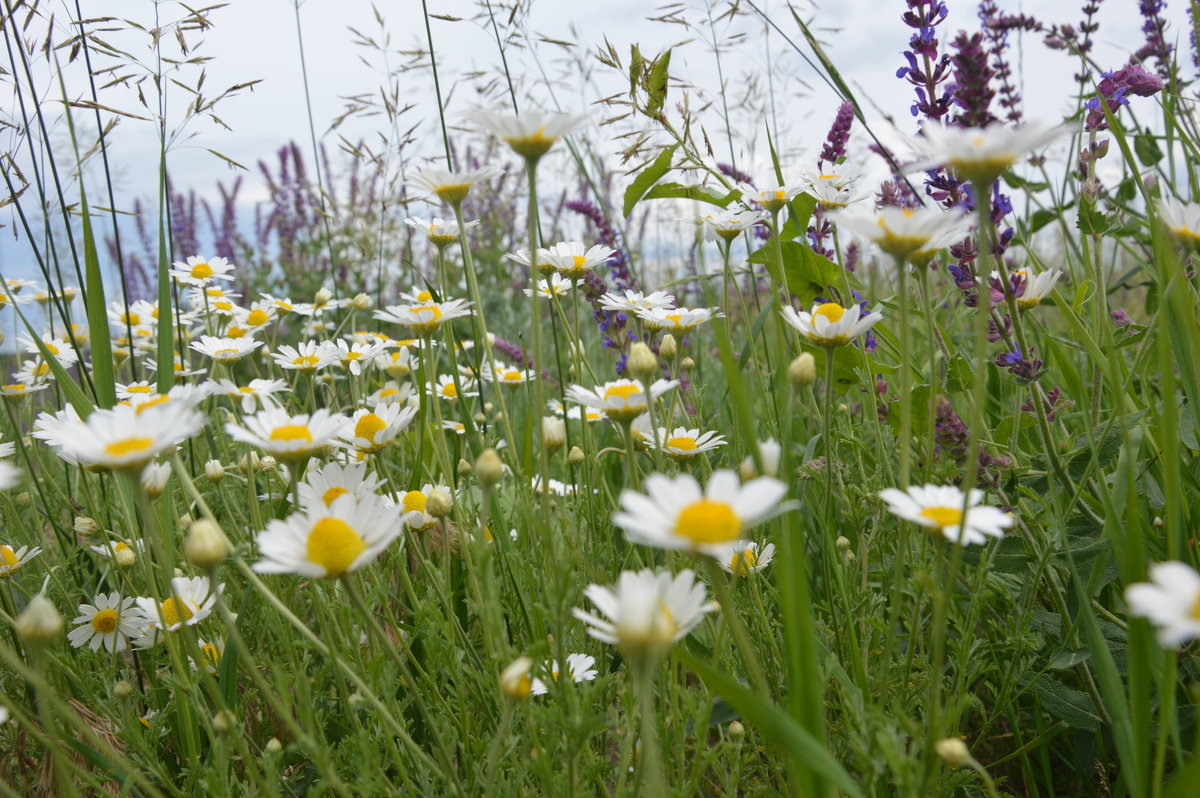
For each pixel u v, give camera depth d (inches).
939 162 48.0
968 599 79.4
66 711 55.1
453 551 87.5
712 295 212.2
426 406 91.9
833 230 97.3
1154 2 129.1
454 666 65.0
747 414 42.5
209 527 49.3
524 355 92.2
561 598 52.5
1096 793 74.2
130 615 80.3
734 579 61.0
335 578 48.6
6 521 111.0
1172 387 45.7
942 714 54.7
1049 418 90.2
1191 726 67.8
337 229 249.9
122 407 49.1
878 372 98.3
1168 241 57.6
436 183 74.3
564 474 81.3
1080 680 79.4
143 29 87.4
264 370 176.7
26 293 154.9
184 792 64.8
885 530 78.7
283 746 77.5
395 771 72.6
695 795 65.2
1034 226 134.5
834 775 37.3
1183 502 72.9
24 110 89.5
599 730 56.5
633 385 66.8
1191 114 113.7
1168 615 31.1
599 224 149.3
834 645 74.4
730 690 38.4
